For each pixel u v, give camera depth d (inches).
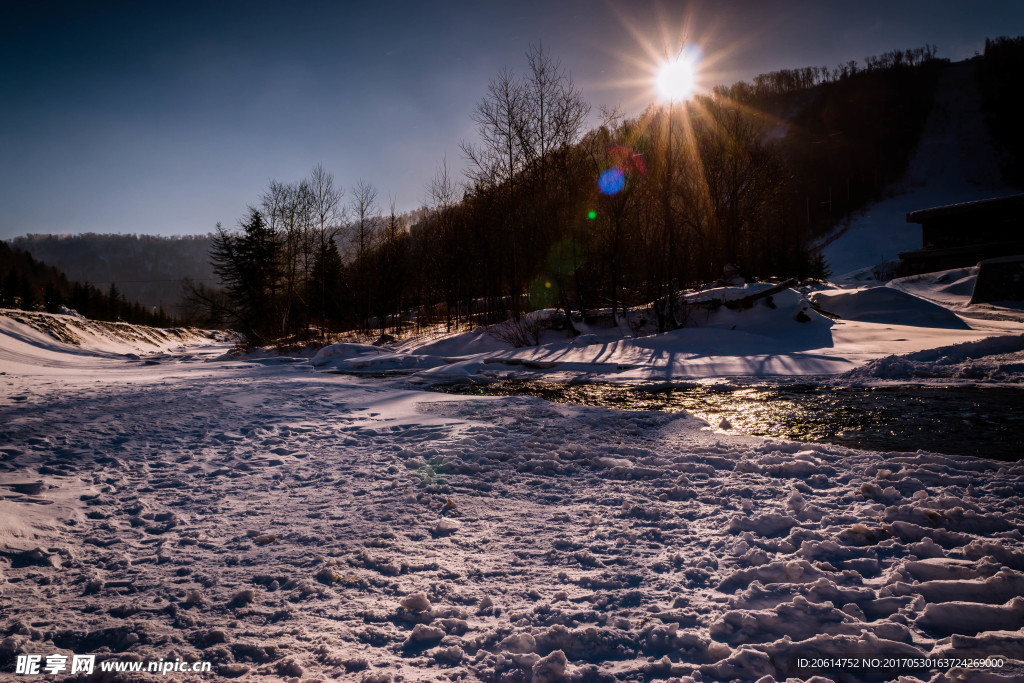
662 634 104.7
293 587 128.3
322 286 1477.6
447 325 1085.1
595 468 217.9
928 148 5108.3
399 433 284.7
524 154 937.5
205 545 152.1
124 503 185.9
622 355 612.7
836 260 3395.7
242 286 1446.9
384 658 100.7
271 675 95.4
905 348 526.3
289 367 745.0
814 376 446.9
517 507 177.3
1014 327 644.7
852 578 122.3
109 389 456.8
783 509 161.9
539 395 433.1
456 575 132.3
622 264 850.8
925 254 1414.9
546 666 95.0
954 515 148.8
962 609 106.9
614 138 788.6
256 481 209.6
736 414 326.3
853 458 209.0
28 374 649.0
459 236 1141.1
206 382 513.3
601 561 136.9
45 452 247.0
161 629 110.7
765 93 7121.1
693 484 191.0
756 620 107.0
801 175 4783.5
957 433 250.7
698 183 1309.1
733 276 1216.8
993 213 1326.3
